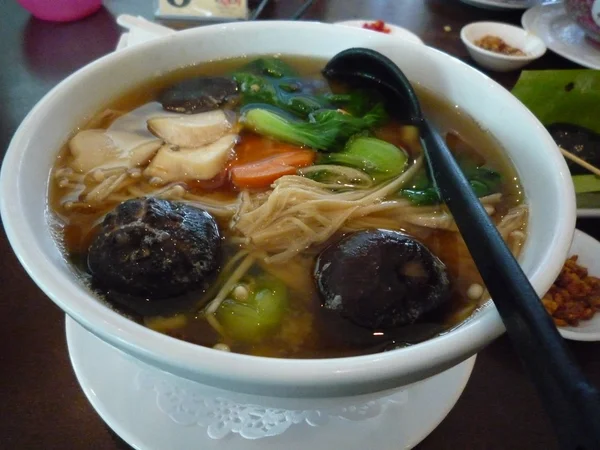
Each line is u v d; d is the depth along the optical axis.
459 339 0.14
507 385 0.22
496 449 0.21
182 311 0.18
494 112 0.25
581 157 0.32
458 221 0.19
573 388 0.11
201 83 0.27
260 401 0.15
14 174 0.18
